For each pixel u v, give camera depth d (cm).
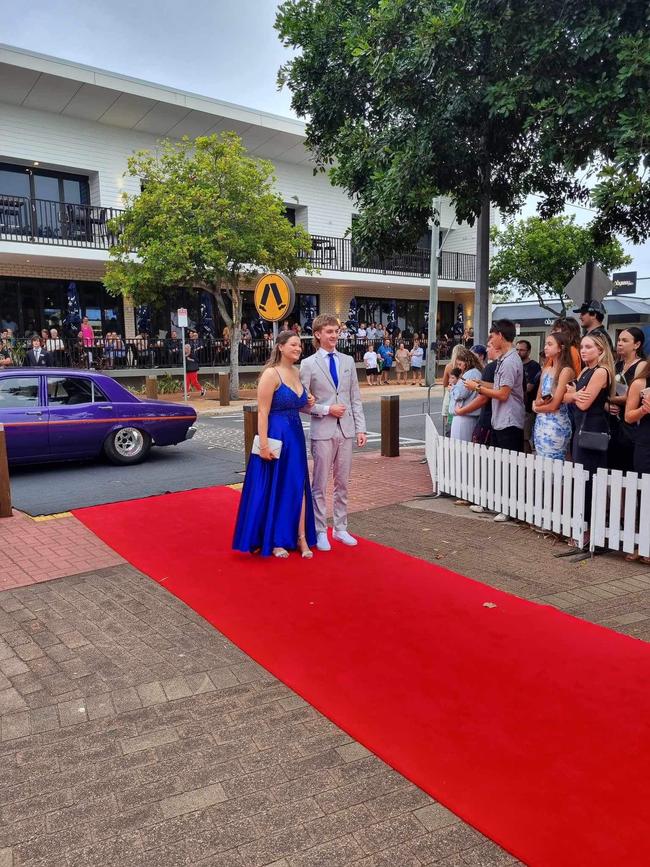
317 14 899
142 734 301
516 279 2623
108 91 1905
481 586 462
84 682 348
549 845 224
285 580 477
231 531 608
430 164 761
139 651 381
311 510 532
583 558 523
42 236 1923
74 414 905
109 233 1877
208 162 1702
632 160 565
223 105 2119
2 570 523
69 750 290
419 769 267
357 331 2672
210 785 264
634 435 513
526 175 934
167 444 998
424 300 3086
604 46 600
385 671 345
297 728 301
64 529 632
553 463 562
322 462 543
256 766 275
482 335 909
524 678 335
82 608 445
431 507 692
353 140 907
